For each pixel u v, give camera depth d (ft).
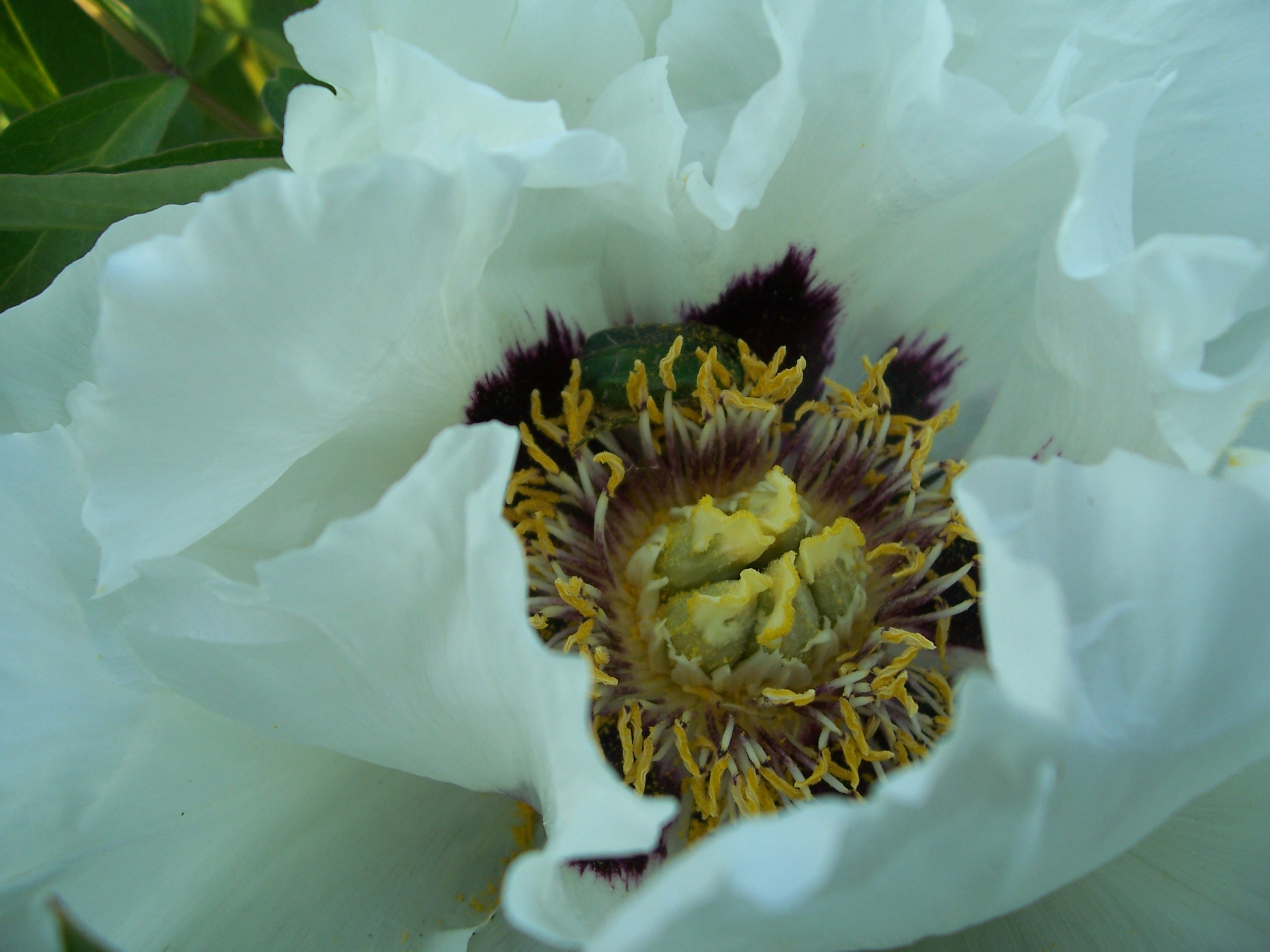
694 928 0.52
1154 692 0.57
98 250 0.68
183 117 0.89
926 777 0.52
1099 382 0.68
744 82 0.73
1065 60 0.68
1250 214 0.72
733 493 0.78
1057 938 0.67
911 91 0.69
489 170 0.62
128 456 0.61
